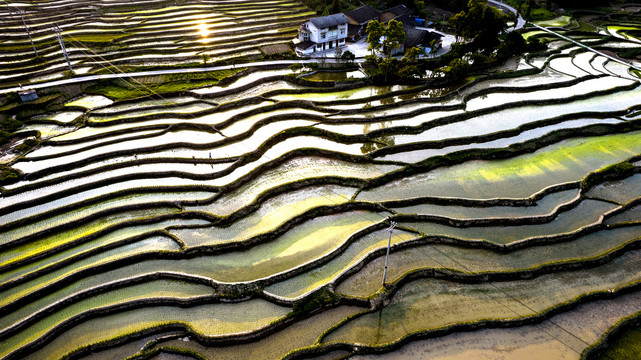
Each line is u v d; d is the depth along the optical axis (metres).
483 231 43.19
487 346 32.12
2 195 49.00
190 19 110.25
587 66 84.69
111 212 46.56
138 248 41.56
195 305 35.97
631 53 90.06
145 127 62.22
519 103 69.38
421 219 44.53
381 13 100.31
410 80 76.19
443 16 107.12
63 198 48.75
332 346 32.03
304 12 116.88
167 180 51.56
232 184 50.09
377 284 37.31
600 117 65.06
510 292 36.62
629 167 51.78
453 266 39.03
